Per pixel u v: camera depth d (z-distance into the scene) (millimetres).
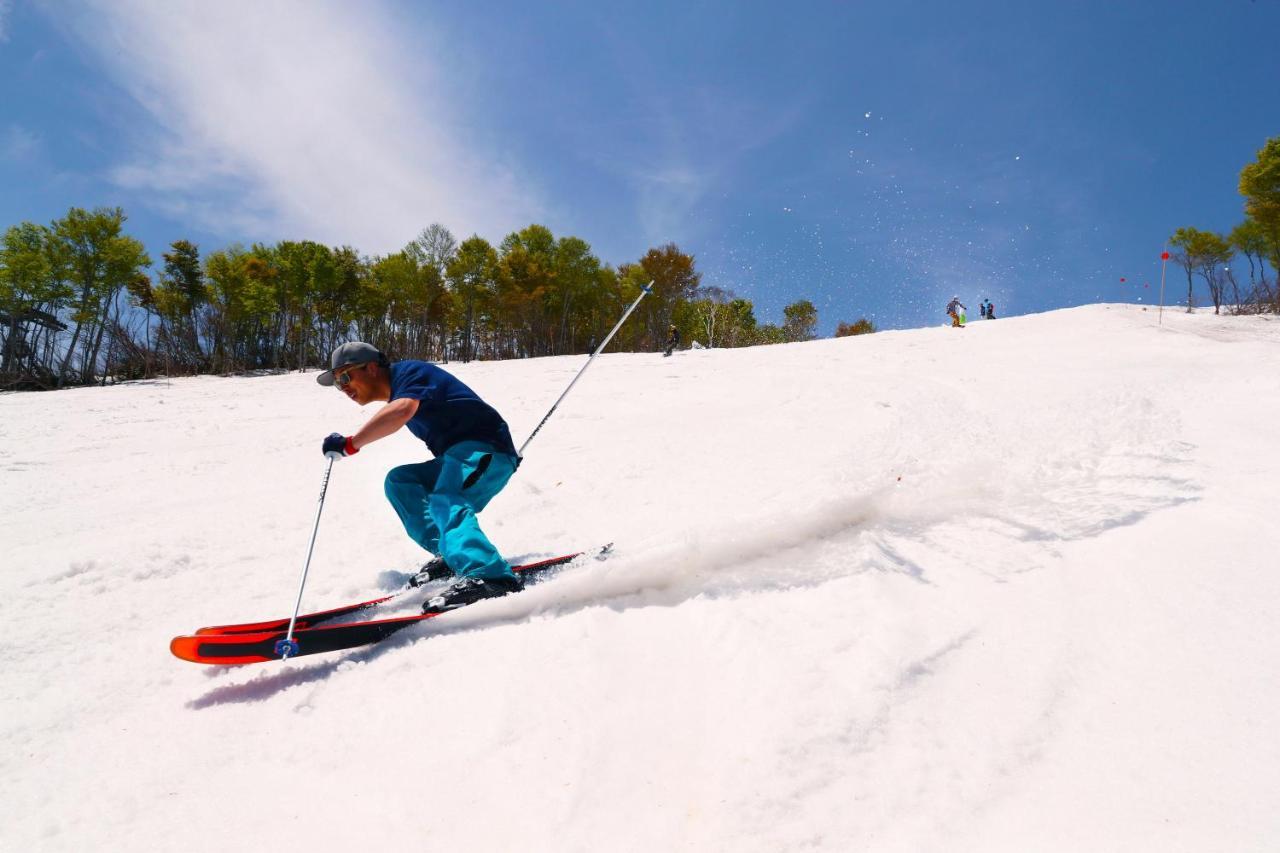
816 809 1326
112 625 2781
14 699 2176
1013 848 1156
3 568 3676
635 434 7500
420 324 45469
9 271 26703
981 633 1852
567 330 48719
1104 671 1597
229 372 35969
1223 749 1276
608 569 2463
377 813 1501
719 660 1904
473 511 2807
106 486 6391
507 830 1393
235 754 1814
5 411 14008
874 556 2465
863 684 1665
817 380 11844
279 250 41406
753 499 3891
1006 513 2738
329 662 2295
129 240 28812
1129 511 2531
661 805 1396
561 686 1874
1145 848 1091
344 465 7082
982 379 10055
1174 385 6574
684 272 39969
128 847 1478
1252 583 1842
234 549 3854
